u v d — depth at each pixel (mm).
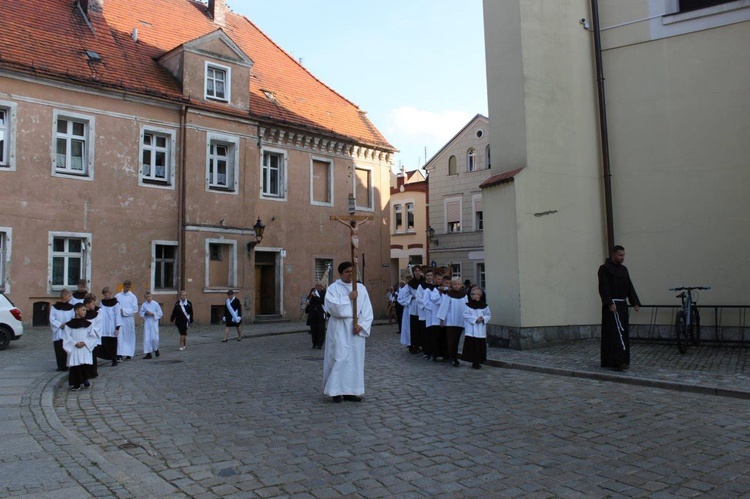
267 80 30734
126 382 10547
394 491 4723
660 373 9648
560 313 13852
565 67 14672
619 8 14852
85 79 21438
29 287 19969
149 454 5848
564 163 14336
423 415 7410
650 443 5953
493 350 13211
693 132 13797
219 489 4789
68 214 20969
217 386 9906
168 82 24375
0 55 19781
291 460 5574
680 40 14039
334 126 30969
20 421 6984
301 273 28688
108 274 21812
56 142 20922
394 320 30766
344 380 8305
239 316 18875
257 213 27031
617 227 14680
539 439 6184
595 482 4855
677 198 13930
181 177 24031
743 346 12648
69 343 9672
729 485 4738
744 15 13242
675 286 13820
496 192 14039
